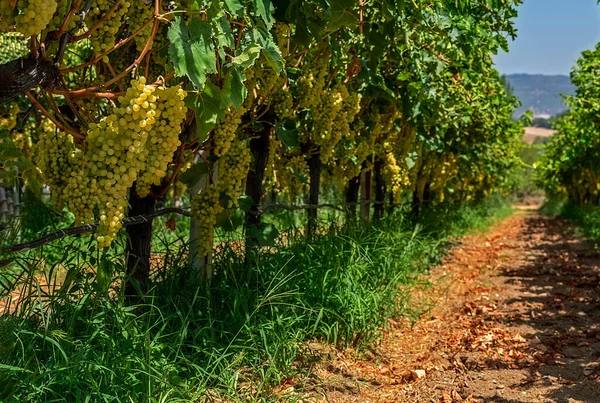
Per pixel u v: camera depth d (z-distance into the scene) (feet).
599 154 54.95
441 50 20.57
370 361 16.88
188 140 14.02
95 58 9.00
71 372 10.40
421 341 19.44
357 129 22.70
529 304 25.70
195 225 16.24
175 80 11.94
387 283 22.04
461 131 38.14
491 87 37.29
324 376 15.15
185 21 9.68
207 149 14.37
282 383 14.35
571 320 23.04
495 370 16.87
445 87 25.13
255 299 15.65
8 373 10.10
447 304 25.17
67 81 18.33
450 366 17.06
